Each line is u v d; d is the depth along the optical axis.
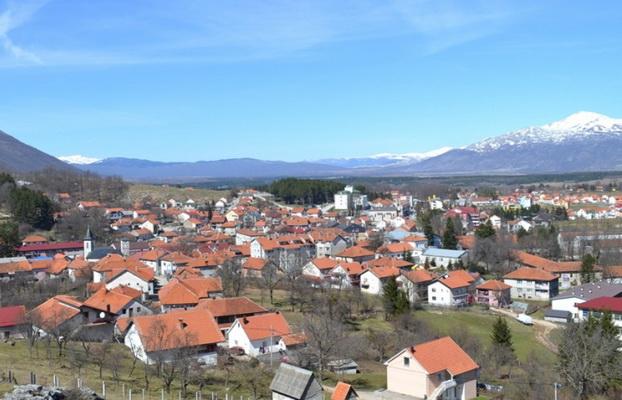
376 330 108.50
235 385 72.94
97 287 125.38
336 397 62.72
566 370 75.69
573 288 141.50
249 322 90.94
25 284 135.75
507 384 78.69
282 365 66.50
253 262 155.50
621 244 188.50
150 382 70.00
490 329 120.56
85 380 65.44
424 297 146.25
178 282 118.25
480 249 185.88
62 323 82.94
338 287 144.88
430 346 74.81
